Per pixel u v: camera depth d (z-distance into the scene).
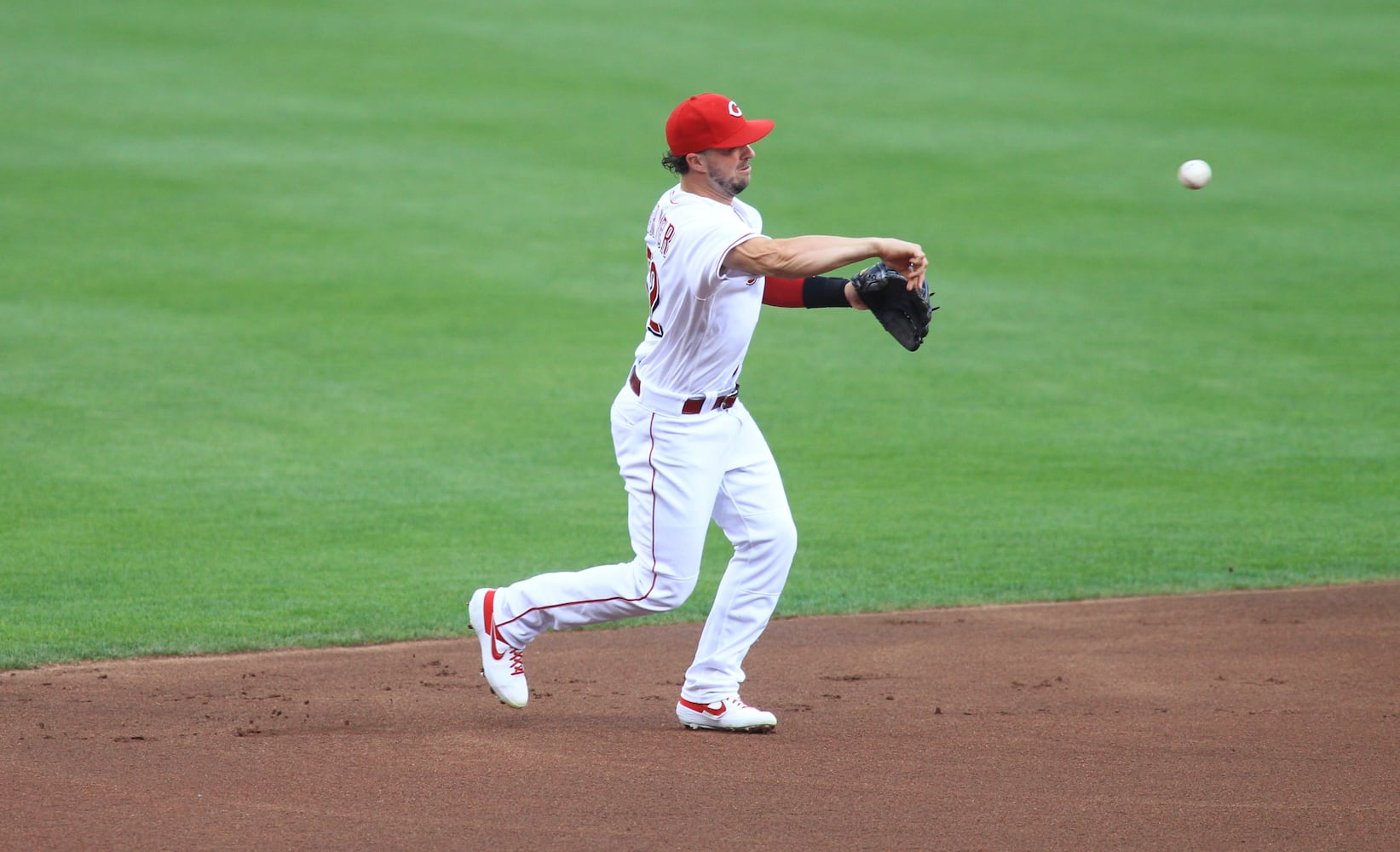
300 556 31.22
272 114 85.44
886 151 81.81
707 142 17.55
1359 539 33.16
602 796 16.02
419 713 20.03
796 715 20.22
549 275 61.03
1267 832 15.09
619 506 35.75
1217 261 64.25
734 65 99.38
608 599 18.67
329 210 69.00
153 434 40.91
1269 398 46.56
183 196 70.12
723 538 34.78
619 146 82.12
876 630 26.33
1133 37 107.38
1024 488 37.78
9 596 27.77
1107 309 57.28
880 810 15.63
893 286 18.16
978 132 85.62
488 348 51.31
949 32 108.69
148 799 15.74
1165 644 25.03
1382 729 19.45
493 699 21.11
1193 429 43.44
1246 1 118.00
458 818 15.23
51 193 69.56
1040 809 15.76
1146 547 32.62
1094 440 42.31
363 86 92.12
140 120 82.94
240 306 55.16
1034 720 19.95
